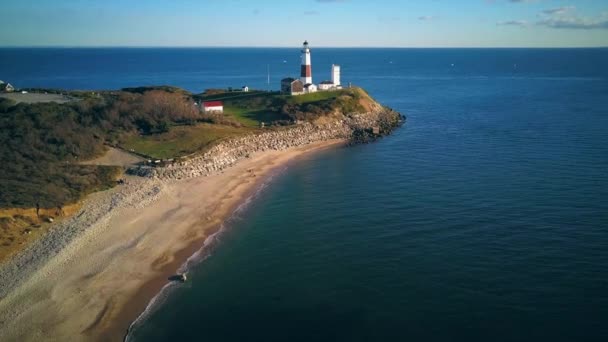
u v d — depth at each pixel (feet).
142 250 167.53
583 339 115.44
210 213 202.49
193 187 230.68
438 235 172.65
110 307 135.85
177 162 248.52
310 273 151.74
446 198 209.67
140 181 229.04
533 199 203.00
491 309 128.26
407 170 257.96
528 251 157.28
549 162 260.42
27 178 211.20
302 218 196.03
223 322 129.29
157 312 134.21
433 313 128.16
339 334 122.31
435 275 146.10
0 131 257.55
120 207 200.03
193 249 171.01
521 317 124.36
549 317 123.65
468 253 158.30
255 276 151.74
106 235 176.24
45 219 183.11
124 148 271.69
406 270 150.10
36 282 144.77
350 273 150.41
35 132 261.24
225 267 157.99
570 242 162.20
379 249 164.86
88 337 123.75
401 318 127.03
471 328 121.49
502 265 149.48
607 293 132.57
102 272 152.35
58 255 159.02
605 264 147.23
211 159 263.49
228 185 237.45
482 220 183.42
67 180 215.92
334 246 169.27
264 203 214.90
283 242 174.70
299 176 255.09
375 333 121.80
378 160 282.97
